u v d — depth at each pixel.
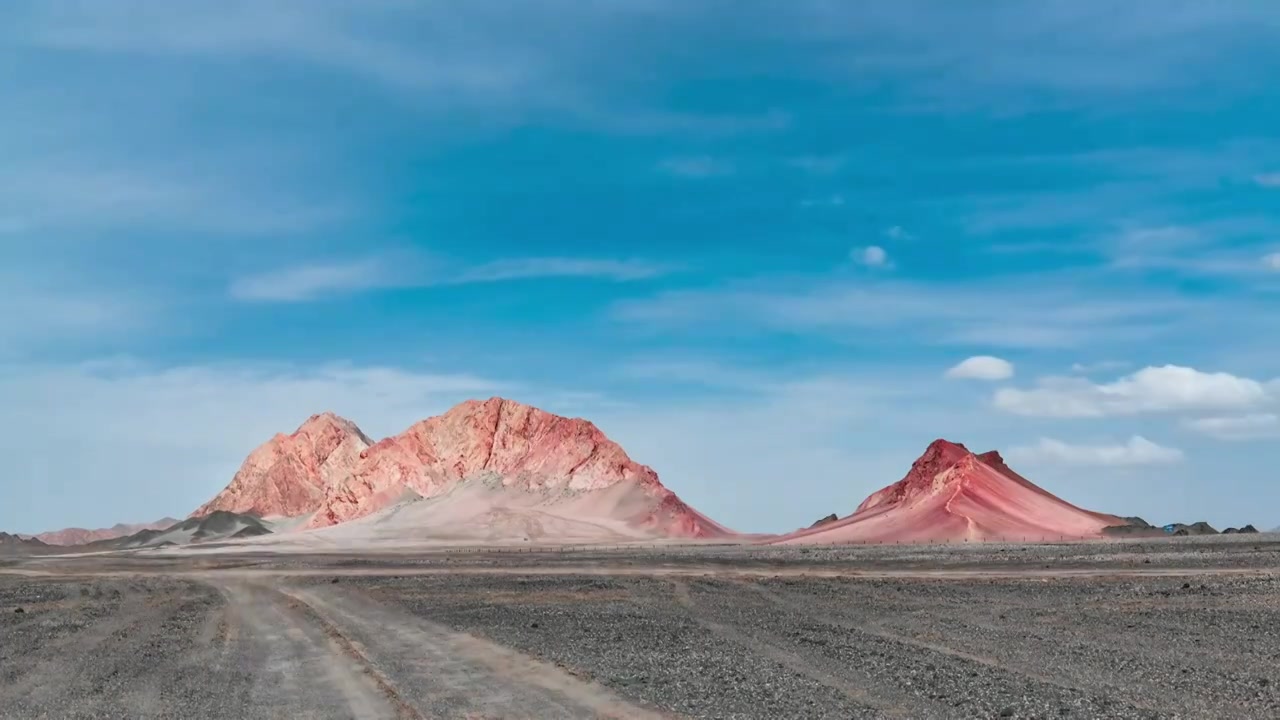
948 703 23.62
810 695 24.84
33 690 29.34
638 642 37.06
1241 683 26.22
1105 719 21.69
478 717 23.33
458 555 143.00
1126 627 40.03
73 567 129.75
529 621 46.31
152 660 35.34
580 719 22.72
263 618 51.03
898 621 43.59
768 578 74.19
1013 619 43.75
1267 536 128.25
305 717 24.08
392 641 39.09
